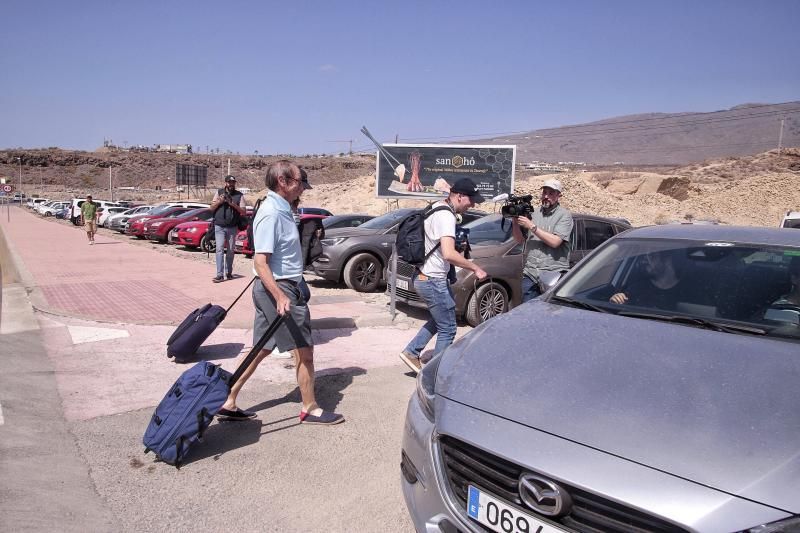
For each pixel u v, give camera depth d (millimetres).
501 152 23484
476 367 2688
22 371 5340
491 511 2197
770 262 3398
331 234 10812
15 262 13914
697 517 1812
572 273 3891
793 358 2521
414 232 4879
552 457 2080
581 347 2715
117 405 4688
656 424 2105
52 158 171875
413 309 8969
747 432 2025
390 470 3781
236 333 7078
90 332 6887
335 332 7406
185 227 19031
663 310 3227
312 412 4449
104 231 31266
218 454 3932
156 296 9500
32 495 3225
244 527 3119
